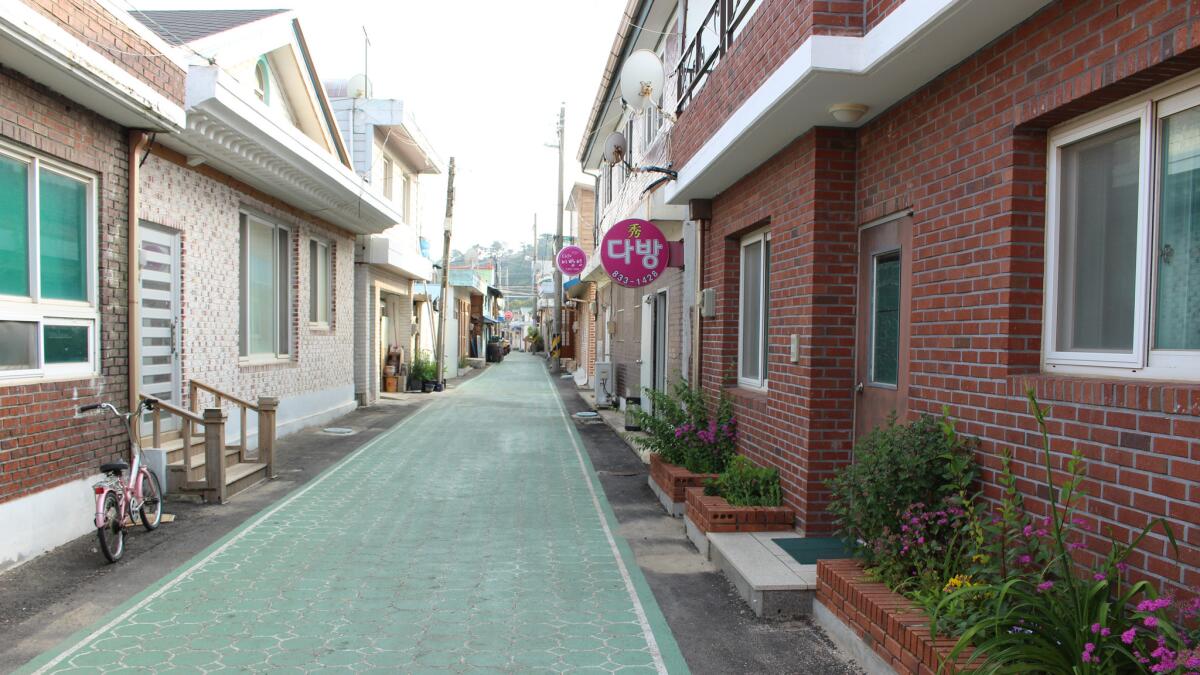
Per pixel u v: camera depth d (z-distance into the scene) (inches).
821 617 177.8
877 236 209.3
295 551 236.8
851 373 220.5
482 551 239.8
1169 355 120.6
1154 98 123.5
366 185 506.3
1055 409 133.2
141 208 312.8
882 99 192.1
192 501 301.7
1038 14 139.7
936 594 143.3
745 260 305.9
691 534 253.8
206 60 333.1
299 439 476.1
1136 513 115.9
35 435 221.0
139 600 192.7
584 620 182.1
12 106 212.1
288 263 499.8
